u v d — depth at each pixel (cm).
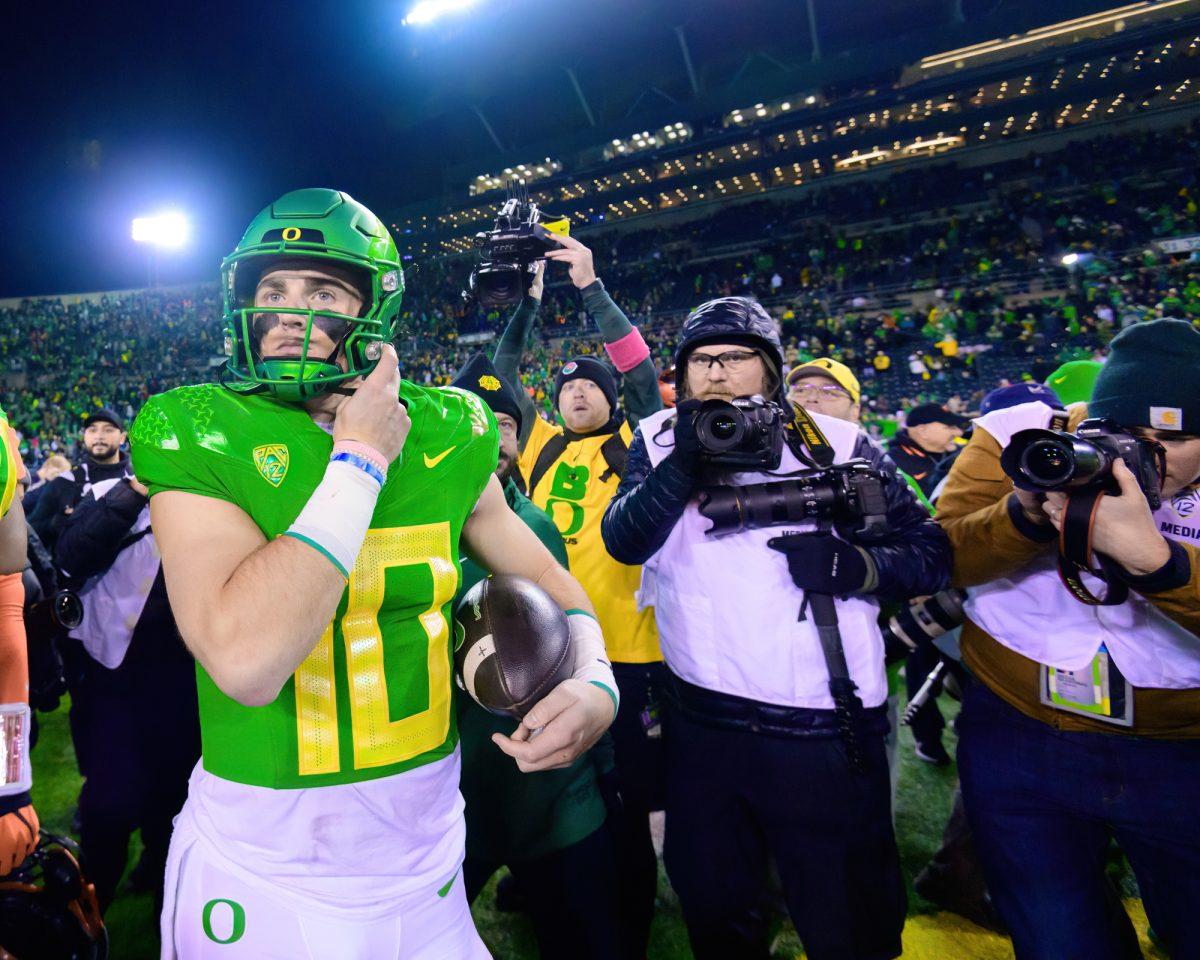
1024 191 1945
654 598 169
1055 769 135
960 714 157
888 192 2145
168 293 2517
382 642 91
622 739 200
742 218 2336
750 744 139
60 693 165
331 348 88
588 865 146
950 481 158
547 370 1827
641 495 144
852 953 132
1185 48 1909
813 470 145
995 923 197
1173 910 131
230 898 86
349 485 79
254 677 72
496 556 116
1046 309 1538
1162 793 129
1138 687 129
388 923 90
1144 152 1903
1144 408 122
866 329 1658
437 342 2053
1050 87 2095
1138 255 1623
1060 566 121
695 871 142
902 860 230
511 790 144
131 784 190
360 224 92
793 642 137
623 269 2358
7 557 120
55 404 2041
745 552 142
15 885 122
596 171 2639
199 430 84
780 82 2364
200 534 80
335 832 88
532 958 193
